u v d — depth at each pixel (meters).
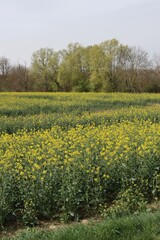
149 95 35.06
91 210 6.59
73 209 6.38
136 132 10.84
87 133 10.65
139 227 5.41
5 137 10.96
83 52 62.59
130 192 6.80
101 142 9.09
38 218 6.45
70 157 7.98
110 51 58.31
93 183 6.89
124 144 8.58
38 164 7.45
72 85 63.00
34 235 5.37
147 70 58.22
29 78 69.50
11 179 6.57
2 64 79.00
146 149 7.91
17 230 6.03
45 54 65.62
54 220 6.38
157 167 7.43
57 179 6.71
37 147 9.50
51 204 6.54
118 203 6.57
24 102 26.03
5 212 6.14
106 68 57.22
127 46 58.59
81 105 24.12
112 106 25.73
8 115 21.14
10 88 68.88
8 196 6.31
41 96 34.97
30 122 16.22
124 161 7.34
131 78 56.78
